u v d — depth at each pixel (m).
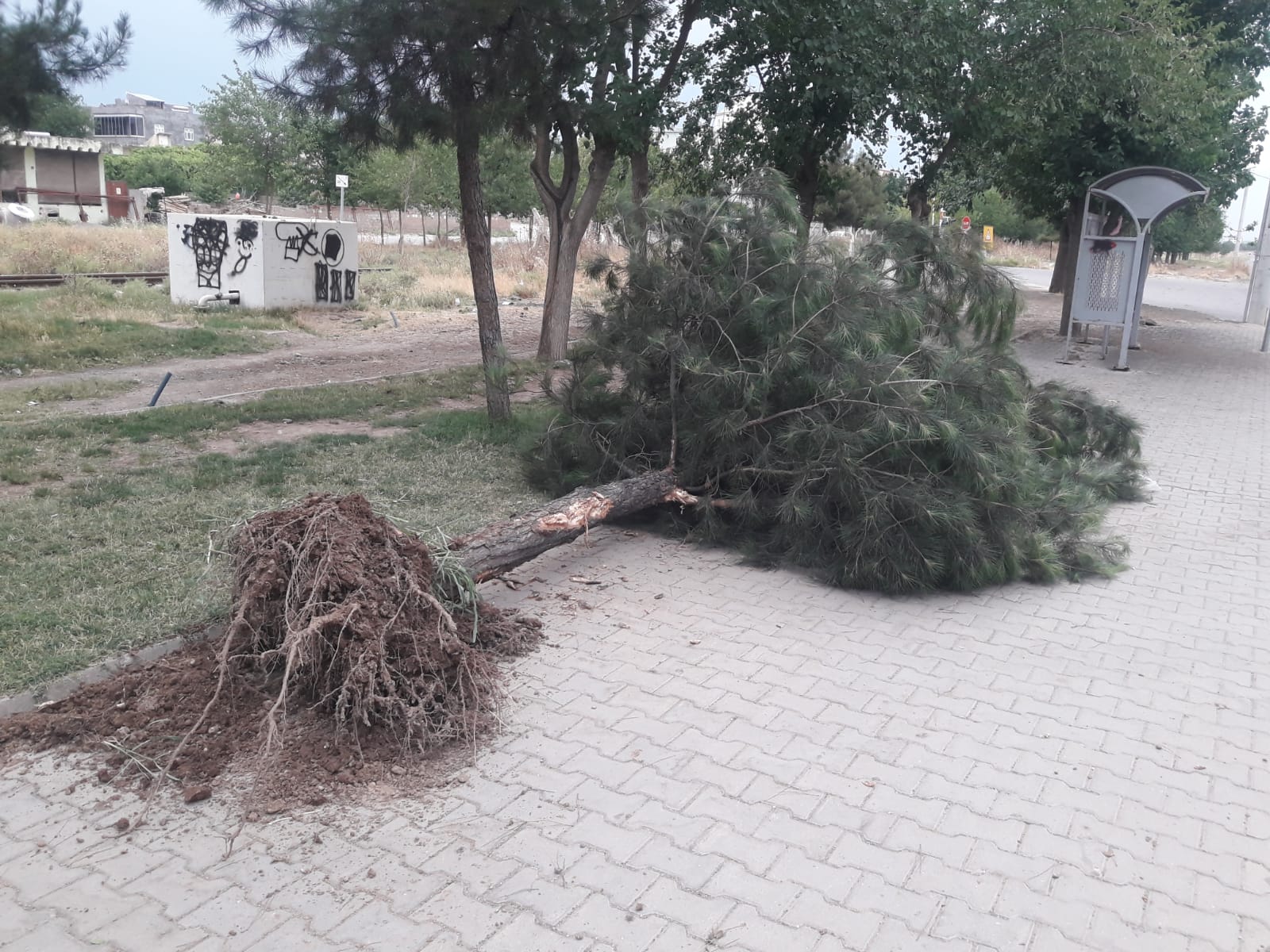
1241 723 4.45
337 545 4.30
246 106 36.12
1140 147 16.44
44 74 9.27
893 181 19.06
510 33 8.44
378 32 8.00
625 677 4.75
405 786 3.81
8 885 3.21
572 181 13.54
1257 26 19.03
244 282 19.84
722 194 7.29
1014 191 21.03
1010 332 7.68
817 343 6.31
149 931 3.01
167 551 5.96
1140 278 17.70
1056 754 4.13
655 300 7.16
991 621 5.61
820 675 4.83
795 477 6.29
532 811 3.66
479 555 5.27
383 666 4.03
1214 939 3.05
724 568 6.39
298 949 2.94
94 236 29.75
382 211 42.78
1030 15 14.59
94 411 10.40
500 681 4.62
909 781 3.89
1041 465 7.44
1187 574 6.50
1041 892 3.25
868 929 3.05
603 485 6.80
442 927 3.04
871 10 12.96
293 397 11.16
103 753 3.97
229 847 3.42
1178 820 3.67
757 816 3.64
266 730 4.09
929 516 5.73
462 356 15.23
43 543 6.04
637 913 3.10
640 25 10.48
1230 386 14.33
